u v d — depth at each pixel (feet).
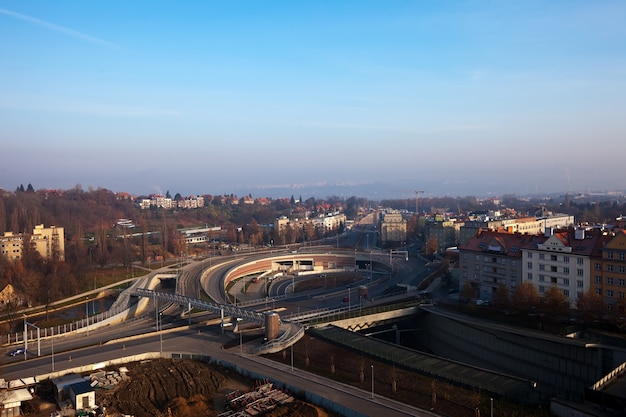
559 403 265.34
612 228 563.89
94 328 475.31
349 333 420.77
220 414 263.70
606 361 373.20
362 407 266.57
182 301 501.56
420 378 310.45
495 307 488.85
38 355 373.20
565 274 470.80
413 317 535.19
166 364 353.92
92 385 310.24
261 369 331.57
